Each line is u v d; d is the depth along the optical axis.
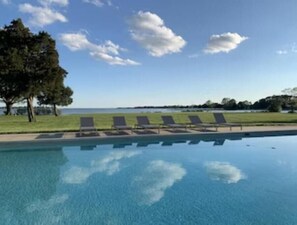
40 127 15.61
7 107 33.00
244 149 10.31
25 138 10.47
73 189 5.55
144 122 13.80
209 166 7.65
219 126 13.70
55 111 39.91
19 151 9.63
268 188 5.67
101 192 5.37
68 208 4.53
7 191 5.42
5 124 18.25
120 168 7.39
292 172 7.04
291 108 48.91
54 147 10.22
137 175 6.68
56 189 5.55
